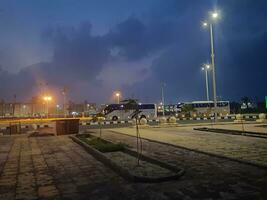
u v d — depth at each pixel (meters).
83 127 34.59
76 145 17.80
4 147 17.67
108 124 36.38
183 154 12.51
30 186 8.18
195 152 13.02
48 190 7.69
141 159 11.21
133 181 8.12
